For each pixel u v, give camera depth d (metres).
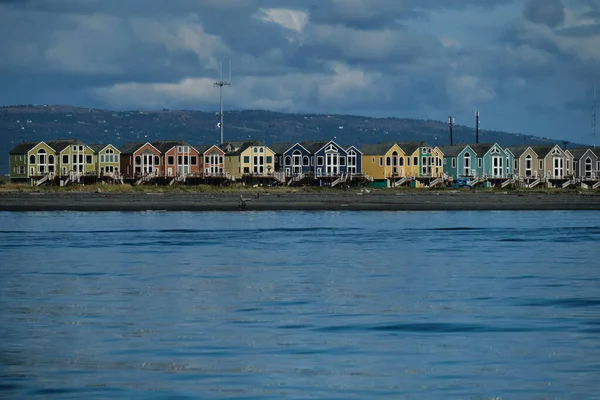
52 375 47.59
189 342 55.97
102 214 193.50
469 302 72.62
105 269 94.44
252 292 78.06
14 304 70.94
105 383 46.03
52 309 68.50
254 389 45.00
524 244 128.50
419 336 58.00
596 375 47.81
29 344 55.31
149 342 55.91
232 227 157.38
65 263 99.81
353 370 48.84
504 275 90.81
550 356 52.16
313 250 116.94
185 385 45.66
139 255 109.19
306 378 47.09
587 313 67.19
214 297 75.06
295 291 78.69
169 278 87.31
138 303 71.69
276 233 145.25
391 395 44.06
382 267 97.56
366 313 66.94
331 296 75.75
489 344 55.47
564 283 84.69
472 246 124.56
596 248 122.12
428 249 119.56
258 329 60.25
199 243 125.94
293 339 56.88
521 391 44.72
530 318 64.88
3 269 94.06
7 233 140.50
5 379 46.78
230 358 51.56
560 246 125.44
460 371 48.66
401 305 71.00
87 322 62.97
